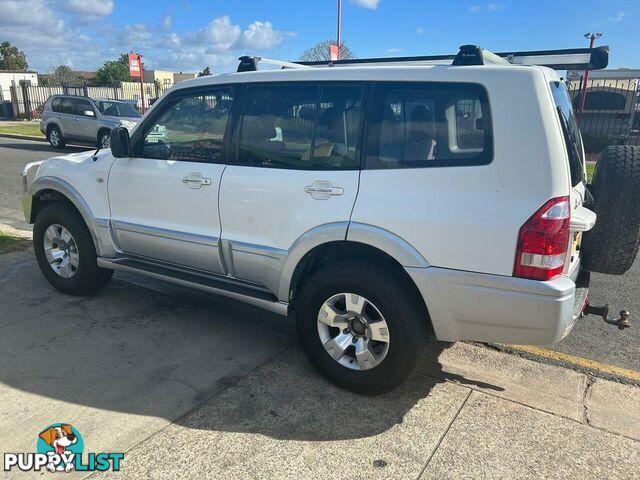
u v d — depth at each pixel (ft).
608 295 17.51
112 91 115.34
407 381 11.70
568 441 9.80
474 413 10.59
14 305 15.12
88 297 15.87
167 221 13.35
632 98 54.13
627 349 13.71
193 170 12.67
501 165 9.27
